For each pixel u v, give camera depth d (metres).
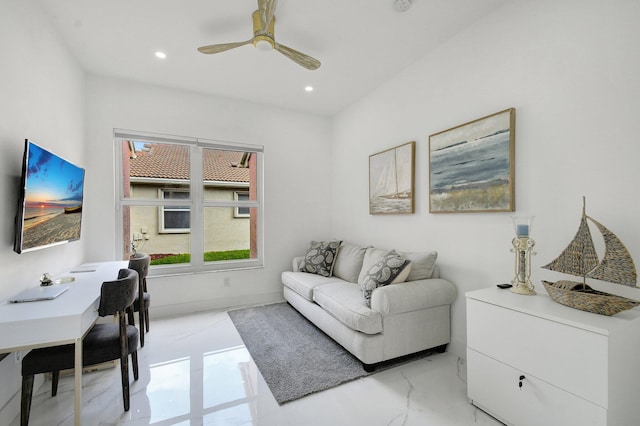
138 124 3.24
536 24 1.89
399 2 2.04
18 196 1.75
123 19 2.20
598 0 1.61
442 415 1.68
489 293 1.79
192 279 3.48
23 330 1.29
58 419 1.63
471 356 1.77
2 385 1.56
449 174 2.47
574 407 1.30
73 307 1.46
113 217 3.12
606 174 1.59
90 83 3.03
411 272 2.46
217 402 1.80
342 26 2.31
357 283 3.08
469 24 2.31
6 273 1.61
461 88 2.39
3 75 1.62
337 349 2.52
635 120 1.49
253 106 3.85
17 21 1.75
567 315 1.37
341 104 3.92
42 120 2.07
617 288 1.55
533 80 1.91
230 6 2.07
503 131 2.05
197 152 3.57
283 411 1.72
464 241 2.38
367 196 3.61
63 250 2.39
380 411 1.72
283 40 2.49
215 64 2.88
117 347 1.66
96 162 3.04
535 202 1.90
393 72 3.06
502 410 1.59
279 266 3.99
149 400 1.81
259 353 2.44
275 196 3.98
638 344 1.34
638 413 1.34
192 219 3.57
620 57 1.54
